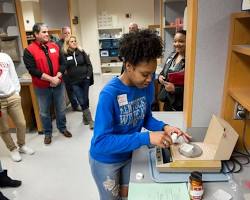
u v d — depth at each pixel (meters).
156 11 6.16
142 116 1.16
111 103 0.99
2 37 3.30
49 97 2.97
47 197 2.09
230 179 1.02
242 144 1.29
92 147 1.14
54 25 4.92
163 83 2.46
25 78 3.19
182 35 2.35
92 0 7.08
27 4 4.97
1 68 2.40
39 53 2.78
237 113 1.27
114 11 7.30
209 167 1.04
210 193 0.94
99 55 7.35
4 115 2.51
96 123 1.00
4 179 2.21
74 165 2.56
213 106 1.34
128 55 0.88
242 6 1.10
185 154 1.10
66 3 4.80
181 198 0.92
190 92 1.32
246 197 0.91
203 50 1.24
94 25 7.30
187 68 1.33
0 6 3.03
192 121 1.38
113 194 1.26
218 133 1.10
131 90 1.03
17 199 2.07
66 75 3.45
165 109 2.52
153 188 0.98
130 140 0.99
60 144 3.04
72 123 3.75
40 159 2.69
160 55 0.90
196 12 1.18
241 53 1.14
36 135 3.32
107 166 1.16
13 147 2.68
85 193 2.12
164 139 1.00
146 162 1.16
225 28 1.20
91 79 3.60
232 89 1.23
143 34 0.88
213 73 1.28
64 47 3.42
